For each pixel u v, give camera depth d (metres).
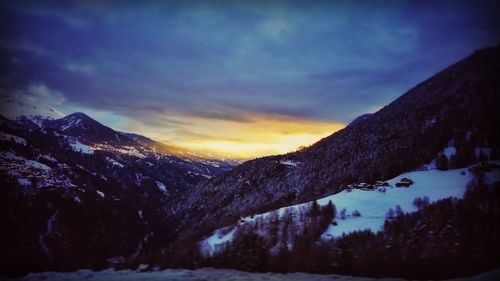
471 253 141.50
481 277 127.38
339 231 192.25
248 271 170.75
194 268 185.75
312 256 165.62
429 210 181.50
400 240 162.00
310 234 190.62
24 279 192.38
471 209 169.75
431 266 137.38
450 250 146.12
